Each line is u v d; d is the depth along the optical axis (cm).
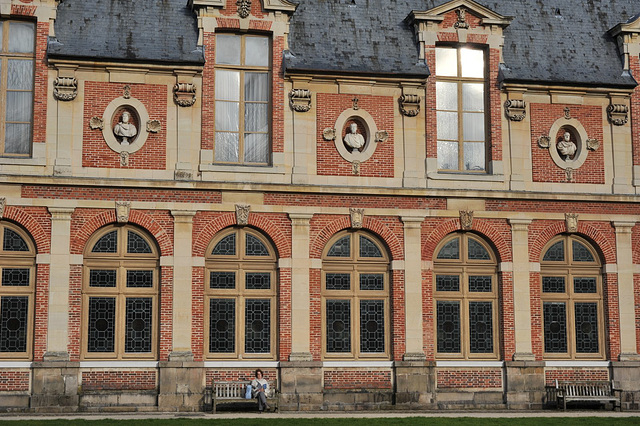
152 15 2755
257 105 2762
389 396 2673
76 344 2519
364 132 2788
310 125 2734
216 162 2700
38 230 2536
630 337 2841
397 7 2966
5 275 2533
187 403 2550
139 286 2603
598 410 2750
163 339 2567
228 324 2647
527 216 2822
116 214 2580
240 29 2750
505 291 2784
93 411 2497
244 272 2673
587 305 2864
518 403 2733
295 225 2689
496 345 2788
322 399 2631
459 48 2916
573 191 2858
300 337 2648
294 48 2786
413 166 2775
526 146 2855
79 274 2547
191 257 2609
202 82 2684
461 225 2781
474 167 2866
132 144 2614
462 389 2731
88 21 2694
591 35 3041
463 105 2894
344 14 2906
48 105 2586
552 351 2820
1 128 2597
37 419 2219
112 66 2617
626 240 2880
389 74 2769
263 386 2552
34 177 2528
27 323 2525
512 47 2942
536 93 2891
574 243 2881
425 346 2722
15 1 2614
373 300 2741
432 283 2766
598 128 2909
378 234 2742
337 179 2723
